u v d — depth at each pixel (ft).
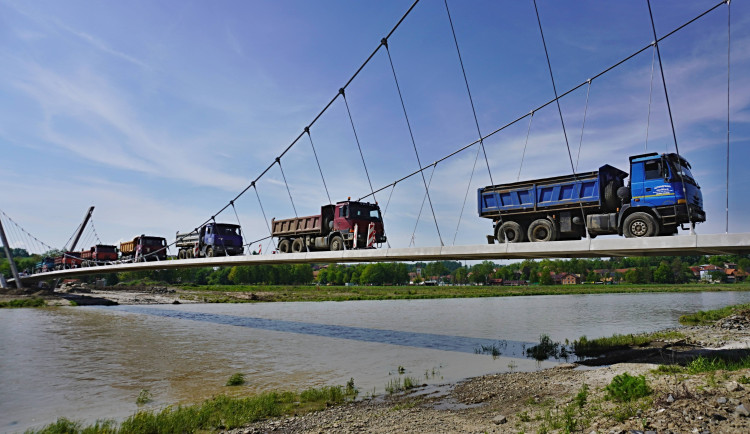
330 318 119.44
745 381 29.58
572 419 27.78
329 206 89.51
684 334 74.69
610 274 474.08
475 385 44.80
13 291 204.95
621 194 49.21
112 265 150.00
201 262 107.55
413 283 520.01
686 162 48.91
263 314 132.36
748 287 333.42
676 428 22.86
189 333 89.04
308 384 47.01
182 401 41.04
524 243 51.62
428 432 29.68
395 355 63.16
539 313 130.41
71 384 47.39
